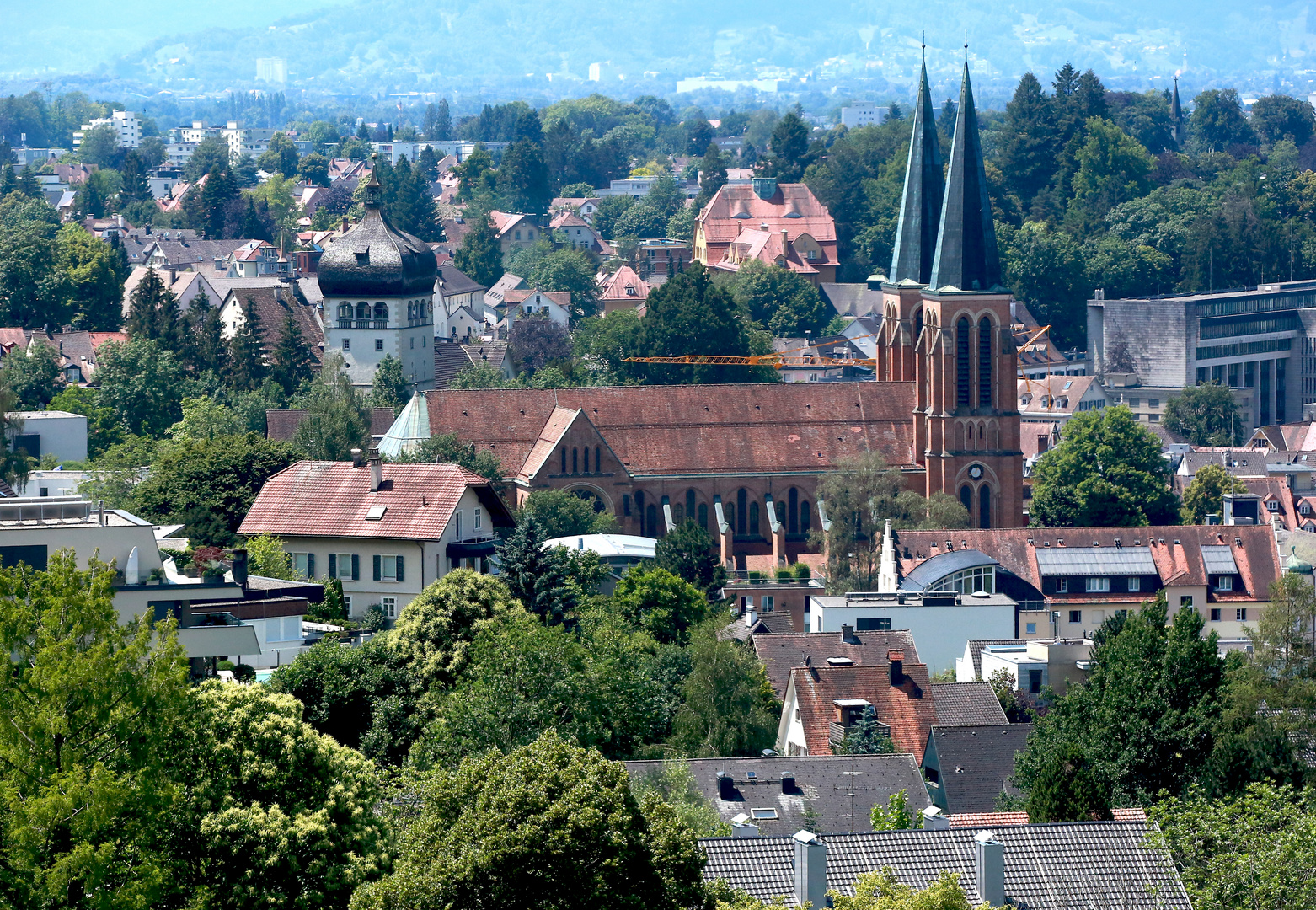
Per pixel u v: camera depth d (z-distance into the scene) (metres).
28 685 189.25
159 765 192.62
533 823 179.00
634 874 183.25
